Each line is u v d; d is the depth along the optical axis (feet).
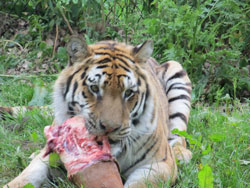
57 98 17.22
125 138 16.49
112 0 34.58
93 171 14.06
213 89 30.25
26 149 21.30
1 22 37.19
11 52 34.50
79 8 34.22
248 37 31.50
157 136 17.66
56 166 16.63
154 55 30.83
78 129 15.52
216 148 21.90
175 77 25.11
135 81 16.61
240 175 18.47
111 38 34.27
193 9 31.91
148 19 30.63
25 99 27.73
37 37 35.01
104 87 15.96
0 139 22.22
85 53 16.78
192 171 18.52
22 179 16.62
